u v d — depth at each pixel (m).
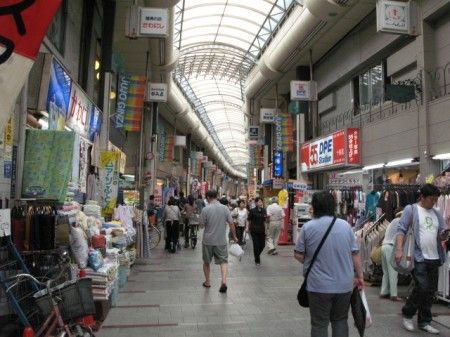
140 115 14.85
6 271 4.25
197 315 6.18
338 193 12.72
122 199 12.14
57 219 4.79
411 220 5.44
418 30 11.05
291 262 11.80
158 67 19.61
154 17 11.83
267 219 13.58
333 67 18.53
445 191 6.95
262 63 21.83
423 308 5.35
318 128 20.69
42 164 5.91
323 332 3.71
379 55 14.84
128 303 6.92
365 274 8.41
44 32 3.00
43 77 6.73
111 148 13.49
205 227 8.01
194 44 22.80
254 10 18.73
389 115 13.45
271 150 30.36
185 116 30.58
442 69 11.18
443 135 10.57
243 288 8.16
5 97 2.88
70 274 4.92
